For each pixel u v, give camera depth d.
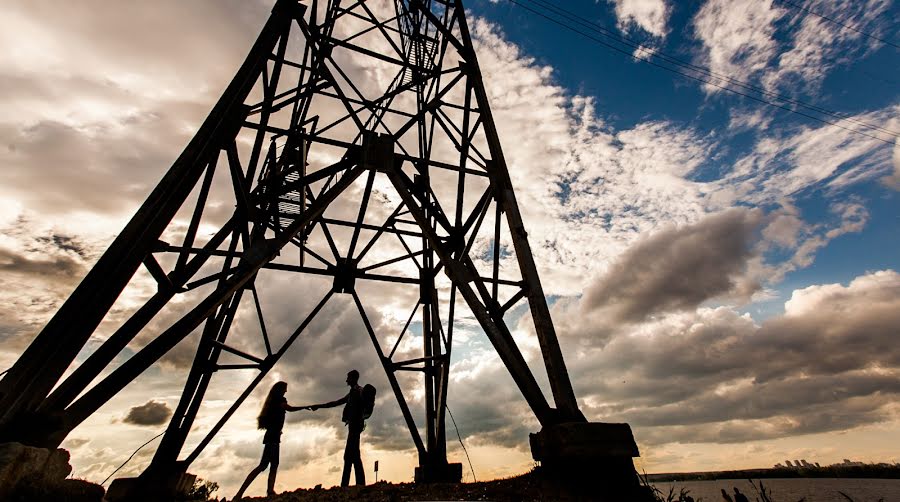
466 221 7.60
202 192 5.70
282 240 5.68
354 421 6.79
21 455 3.32
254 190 6.79
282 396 6.15
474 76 8.11
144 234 4.94
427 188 8.10
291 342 7.21
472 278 6.46
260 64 6.51
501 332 5.91
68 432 3.96
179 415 6.31
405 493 4.70
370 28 8.68
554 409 4.96
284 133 6.54
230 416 6.45
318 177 6.93
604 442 4.41
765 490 3.44
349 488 5.67
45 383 4.06
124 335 4.62
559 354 5.38
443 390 8.07
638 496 4.12
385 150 7.01
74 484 3.86
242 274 5.21
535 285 5.96
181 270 5.18
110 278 4.62
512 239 6.52
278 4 7.05
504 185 6.98
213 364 6.73
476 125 7.93
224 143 5.99
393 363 8.33
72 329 4.30
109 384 4.27
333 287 8.22
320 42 8.01
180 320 4.73
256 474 5.46
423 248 9.69
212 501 5.54
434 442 8.09
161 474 5.68
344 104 7.26
